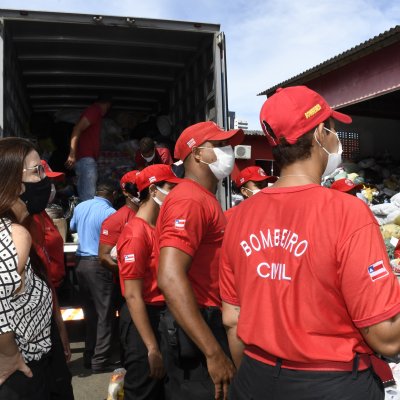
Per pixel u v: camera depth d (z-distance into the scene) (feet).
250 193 15.24
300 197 5.20
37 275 6.97
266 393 5.00
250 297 5.28
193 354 7.50
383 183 34.22
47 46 20.95
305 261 4.86
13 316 6.18
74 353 17.57
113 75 23.77
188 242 7.07
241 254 5.45
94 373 15.64
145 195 10.28
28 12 17.67
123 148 23.66
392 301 4.50
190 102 21.68
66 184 22.59
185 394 7.56
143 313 9.43
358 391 4.65
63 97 25.94
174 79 24.31
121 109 27.04
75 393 14.10
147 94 26.04
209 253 7.62
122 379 11.97
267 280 5.15
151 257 9.87
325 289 4.77
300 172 5.48
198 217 7.22
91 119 20.90
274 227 5.22
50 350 7.09
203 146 8.16
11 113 19.66
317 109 5.45
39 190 6.84
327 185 32.32
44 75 23.65
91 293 15.60
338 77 33.60
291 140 5.41
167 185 10.33
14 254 6.15
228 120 17.95
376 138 39.78
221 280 5.95
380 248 4.67
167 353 7.86
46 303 6.86
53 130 24.40
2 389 6.23
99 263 15.43
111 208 16.10
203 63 19.76
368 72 30.83
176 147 8.54
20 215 6.87
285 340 4.85
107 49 21.27
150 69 23.30
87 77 24.11
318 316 4.78
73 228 16.60
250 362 5.26
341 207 4.87
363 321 4.55
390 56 29.01
